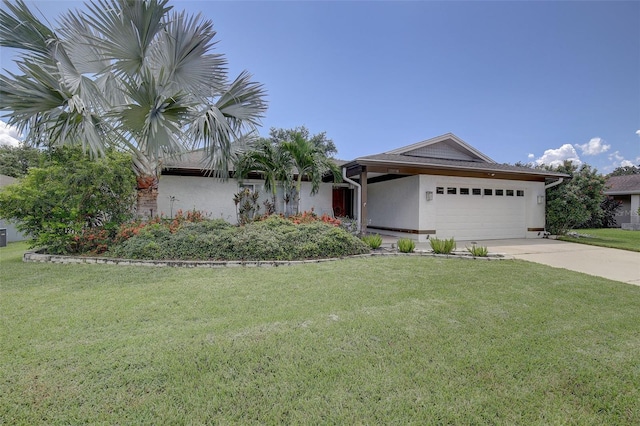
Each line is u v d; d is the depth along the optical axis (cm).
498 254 799
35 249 796
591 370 253
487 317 360
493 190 1206
